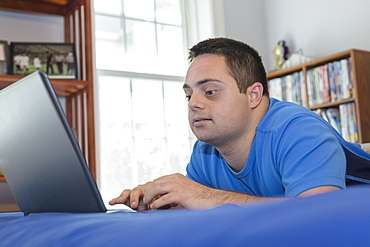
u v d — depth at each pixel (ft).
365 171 3.57
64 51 9.75
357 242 0.62
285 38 13.70
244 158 3.82
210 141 3.67
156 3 13.11
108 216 1.37
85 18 9.77
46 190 2.43
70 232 1.17
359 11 11.95
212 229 0.73
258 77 3.72
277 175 3.45
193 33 13.39
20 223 1.70
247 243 0.66
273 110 3.68
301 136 3.14
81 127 9.84
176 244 0.75
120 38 12.39
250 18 14.08
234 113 3.55
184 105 13.10
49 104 2.11
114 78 12.03
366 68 11.02
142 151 12.18
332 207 0.67
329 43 12.59
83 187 2.19
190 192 2.67
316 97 11.66
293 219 0.67
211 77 3.50
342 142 3.69
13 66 9.34
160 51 13.00
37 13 10.32
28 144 2.38
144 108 12.40
